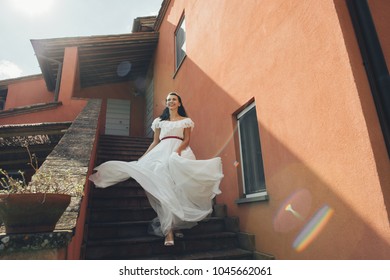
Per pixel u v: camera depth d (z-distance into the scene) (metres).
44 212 1.18
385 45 2.15
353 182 1.90
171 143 3.38
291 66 2.65
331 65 2.16
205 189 3.06
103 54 9.19
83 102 6.27
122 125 11.48
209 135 4.53
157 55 9.52
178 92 6.54
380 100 1.93
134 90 12.04
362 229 1.81
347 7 2.20
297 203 2.43
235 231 3.33
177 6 7.32
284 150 2.67
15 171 4.52
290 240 2.47
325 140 2.17
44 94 9.78
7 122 5.65
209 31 4.90
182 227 2.99
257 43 3.30
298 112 2.51
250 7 3.53
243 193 3.49
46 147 4.38
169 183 2.92
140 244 2.79
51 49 7.57
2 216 1.16
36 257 1.12
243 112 3.71
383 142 1.85
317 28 2.33
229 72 4.01
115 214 3.30
